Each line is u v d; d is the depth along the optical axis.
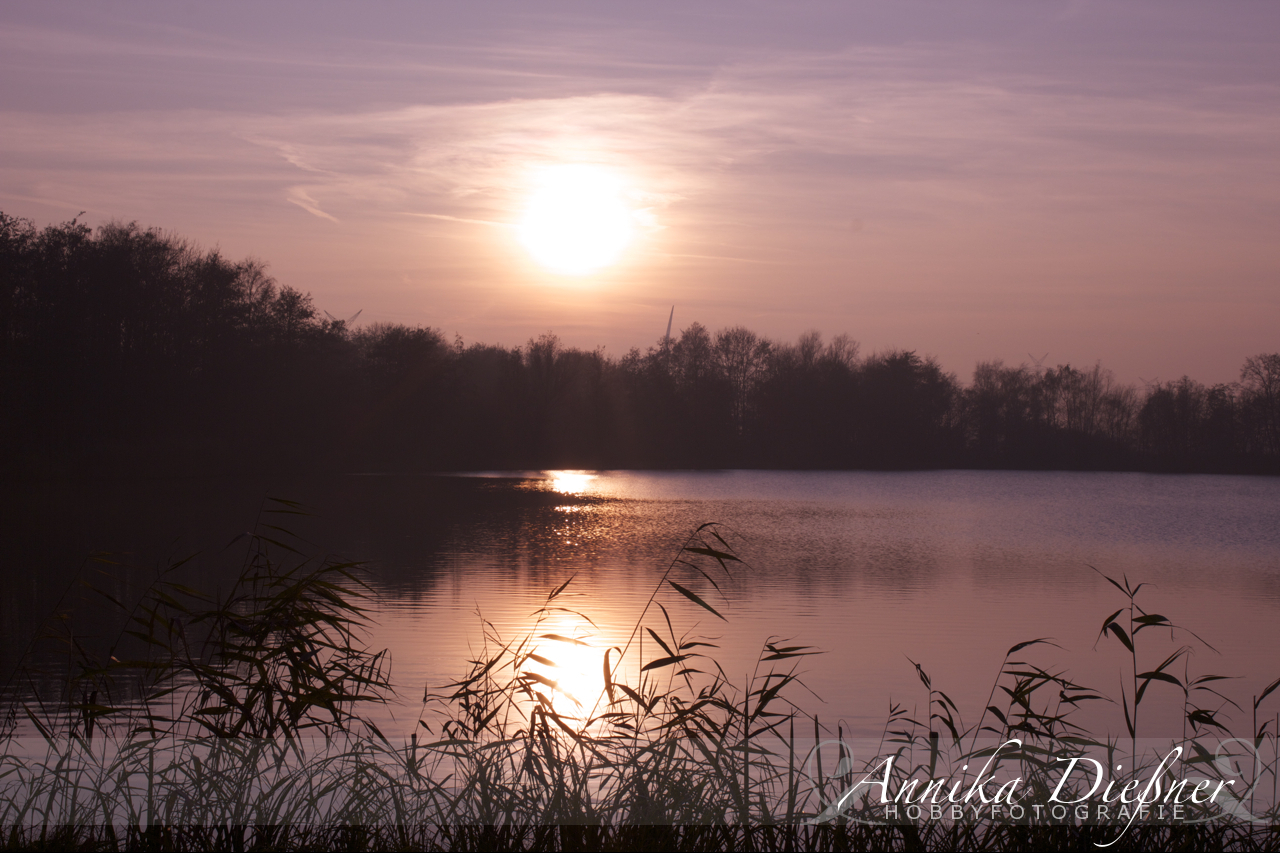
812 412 113.81
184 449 62.34
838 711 12.29
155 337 61.97
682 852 4.91
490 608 20.17
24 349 55.16
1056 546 35.62
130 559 28.58
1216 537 40.03
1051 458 114.56
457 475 78.62
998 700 13.16
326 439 73.19
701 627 18.55
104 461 58.69
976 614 20.61
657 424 108.12
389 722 9.52
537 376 96.94
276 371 69.19
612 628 18.17
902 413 114.25
